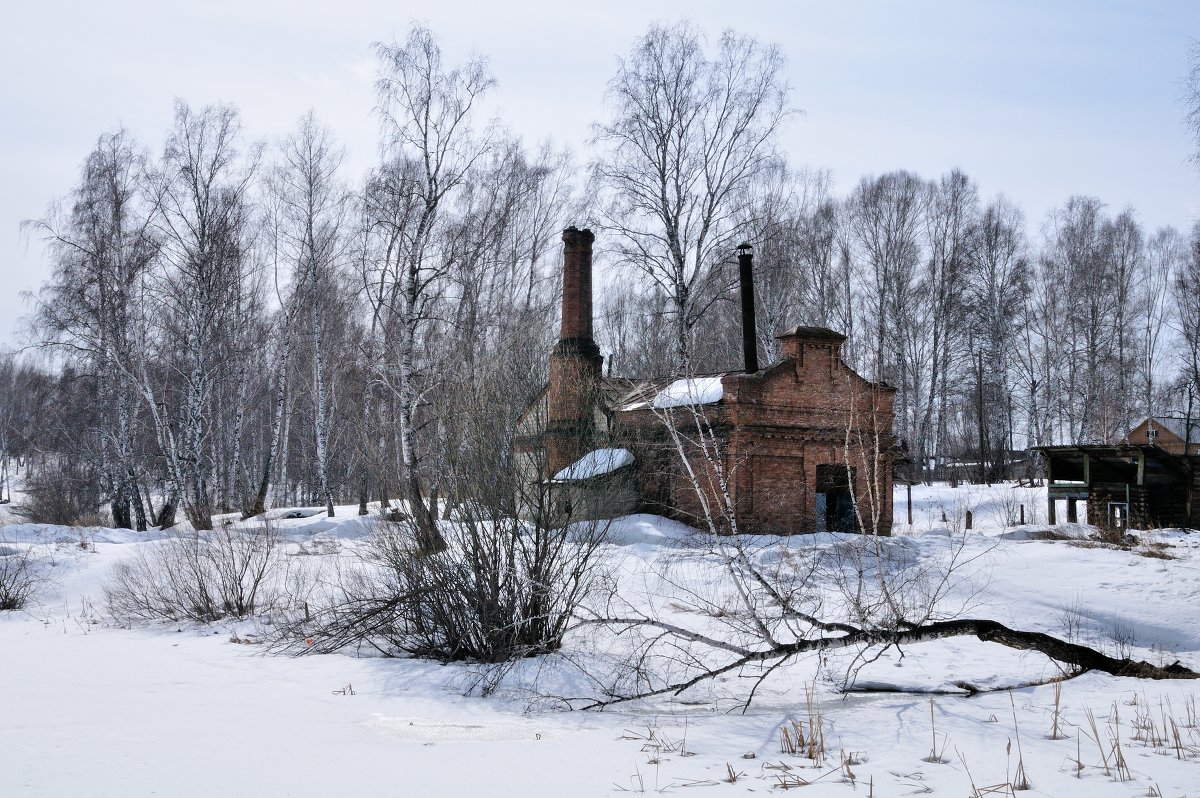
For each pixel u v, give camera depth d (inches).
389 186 1190.9
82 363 1398.9
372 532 637.9
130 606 749.3
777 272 1631.4
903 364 1971.0
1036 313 2138.3
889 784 272.2
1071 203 2171.5
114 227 1378.0
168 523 1397.6
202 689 475.8
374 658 569.0
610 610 650.8
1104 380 1991.9
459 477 558.3
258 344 1684.3
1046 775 275.9
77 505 1665.8
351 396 1668.3
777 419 1122.0
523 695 466.3
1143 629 644.7
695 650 569.3
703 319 1755.7
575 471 619.5
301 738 353.4
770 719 398.0
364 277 1344.7
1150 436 1883.6
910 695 445.1
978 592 757.9
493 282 1430.9
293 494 2220.7
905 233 2034.9
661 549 872.9
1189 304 1955.0
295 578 756.0
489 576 548.7
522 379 596.1
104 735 353.7
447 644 564.7
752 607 472.7
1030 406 2086.6
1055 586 771.4
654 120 1382.9
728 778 284.0
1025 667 512.4
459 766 303.3
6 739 343.9
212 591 757.3
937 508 1663.4
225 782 277.6
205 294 1411.2
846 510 1197.7
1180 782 263.1
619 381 1210.6
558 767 302.5
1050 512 1275.8
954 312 2114.9
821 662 474.0
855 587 732.0
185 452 1469.0
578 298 1262.3
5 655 590.9
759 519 1095.0
